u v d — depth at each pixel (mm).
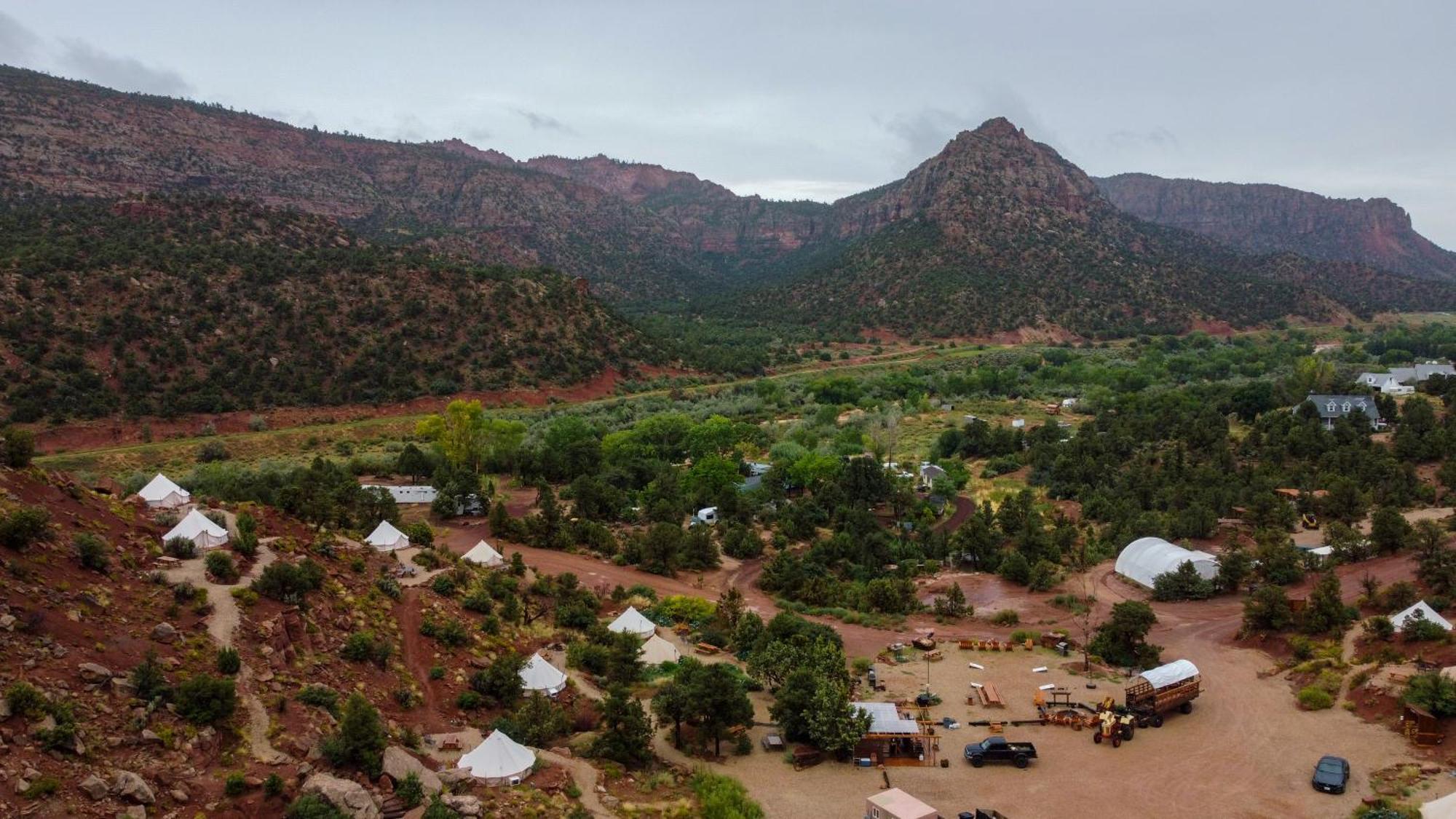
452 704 41750
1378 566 69938
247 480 95375
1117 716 44156
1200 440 113250
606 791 36312
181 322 143500
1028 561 78188
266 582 41062
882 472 103688
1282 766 40156
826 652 50406
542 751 39219
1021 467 120312
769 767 41406
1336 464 95812
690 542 81750
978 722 46219
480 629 50656
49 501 40312
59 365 125125
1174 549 73375
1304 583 68062
